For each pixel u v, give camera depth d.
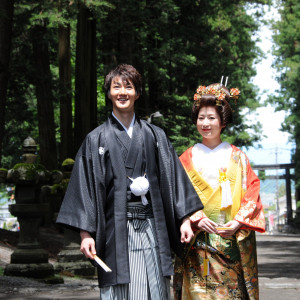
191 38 29.80
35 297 8.39
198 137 28.03
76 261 11.74
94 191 4.24
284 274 13.01
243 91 39.88
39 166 10.33
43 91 21.86
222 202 5.27
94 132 4.36
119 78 4.35
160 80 27.11
